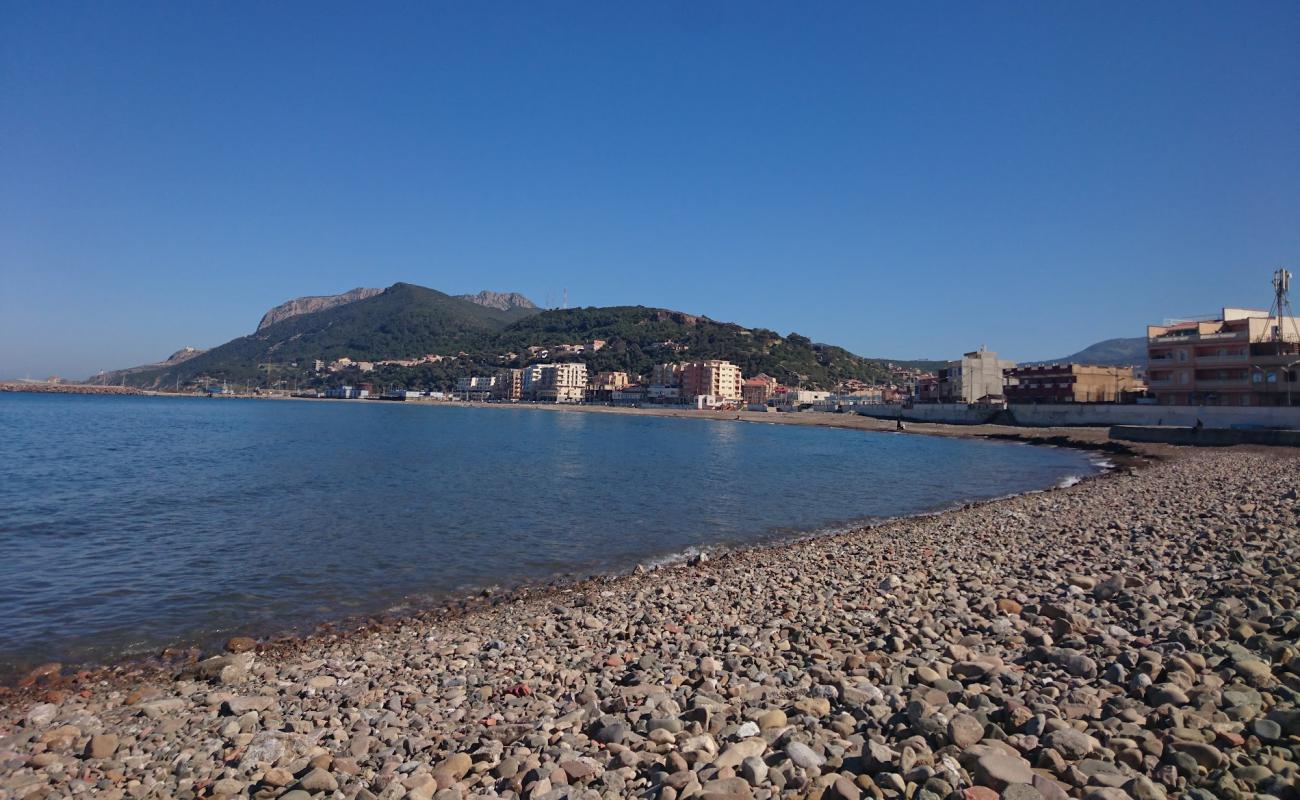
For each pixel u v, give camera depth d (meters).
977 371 125.38
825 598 14.18
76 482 37.34
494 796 6.49
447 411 198.00
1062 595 12.41
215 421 110.00
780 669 9.73
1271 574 12.31
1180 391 78.62
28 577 18.33
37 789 7.36
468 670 11.16
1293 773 5.46
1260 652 8.12
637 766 6.85
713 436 95.25
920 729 6.78
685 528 26.28
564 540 23.70
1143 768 5.87
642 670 10.25
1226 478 32.62
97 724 9.49
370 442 71.25
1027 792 5.42
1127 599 11.60
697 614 13.77
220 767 7.81
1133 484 33.75
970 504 32.72
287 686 10.83
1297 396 70.19
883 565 17.59
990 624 10.86
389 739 8.23
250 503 30.62
